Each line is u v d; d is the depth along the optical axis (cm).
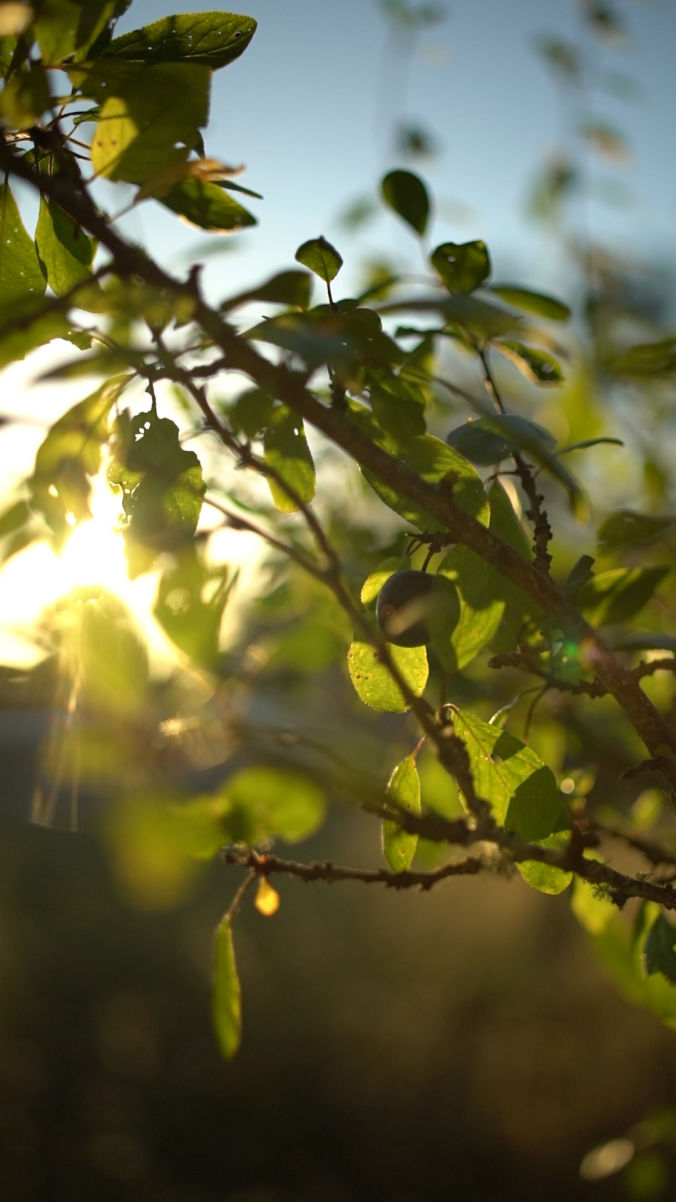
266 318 42
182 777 48
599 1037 181
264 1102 182
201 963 233
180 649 46
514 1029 189
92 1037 198
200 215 45
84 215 40
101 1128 170
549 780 47
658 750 44
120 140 43
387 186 50
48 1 42
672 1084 162
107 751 46
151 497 45
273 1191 160
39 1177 156
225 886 282
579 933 219
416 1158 166
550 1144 160
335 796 46
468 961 218
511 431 43
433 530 46
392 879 48
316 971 228
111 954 228
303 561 42
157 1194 156
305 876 48
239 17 45
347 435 42
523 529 50
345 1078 189
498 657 47
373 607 48
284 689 63
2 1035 190
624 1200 146
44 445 43
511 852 46
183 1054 197
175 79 43
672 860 51
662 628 63
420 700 43
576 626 44
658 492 70
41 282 46
